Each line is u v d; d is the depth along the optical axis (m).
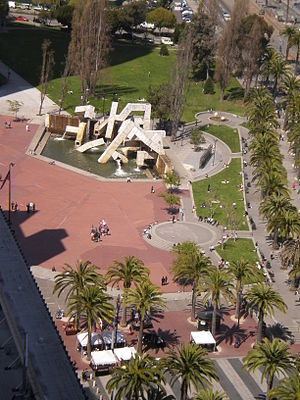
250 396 140.00
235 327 166.00
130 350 147.50
